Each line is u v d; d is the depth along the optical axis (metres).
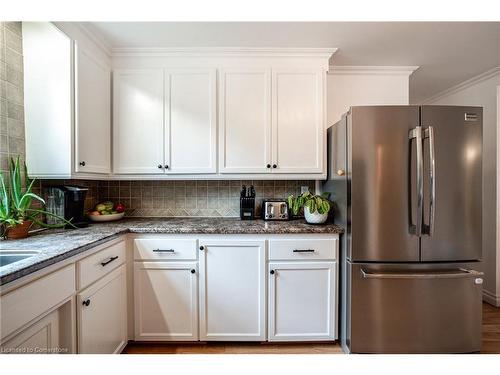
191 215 2.40
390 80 2.42
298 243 1.82
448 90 3.07
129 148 2.07
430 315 1.71
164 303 1.81
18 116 1.58
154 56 2.07
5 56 1.50
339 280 1.87
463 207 1.70
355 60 2.27
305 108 2.09
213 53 2.06
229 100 2.07
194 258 1.81
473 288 1.71
